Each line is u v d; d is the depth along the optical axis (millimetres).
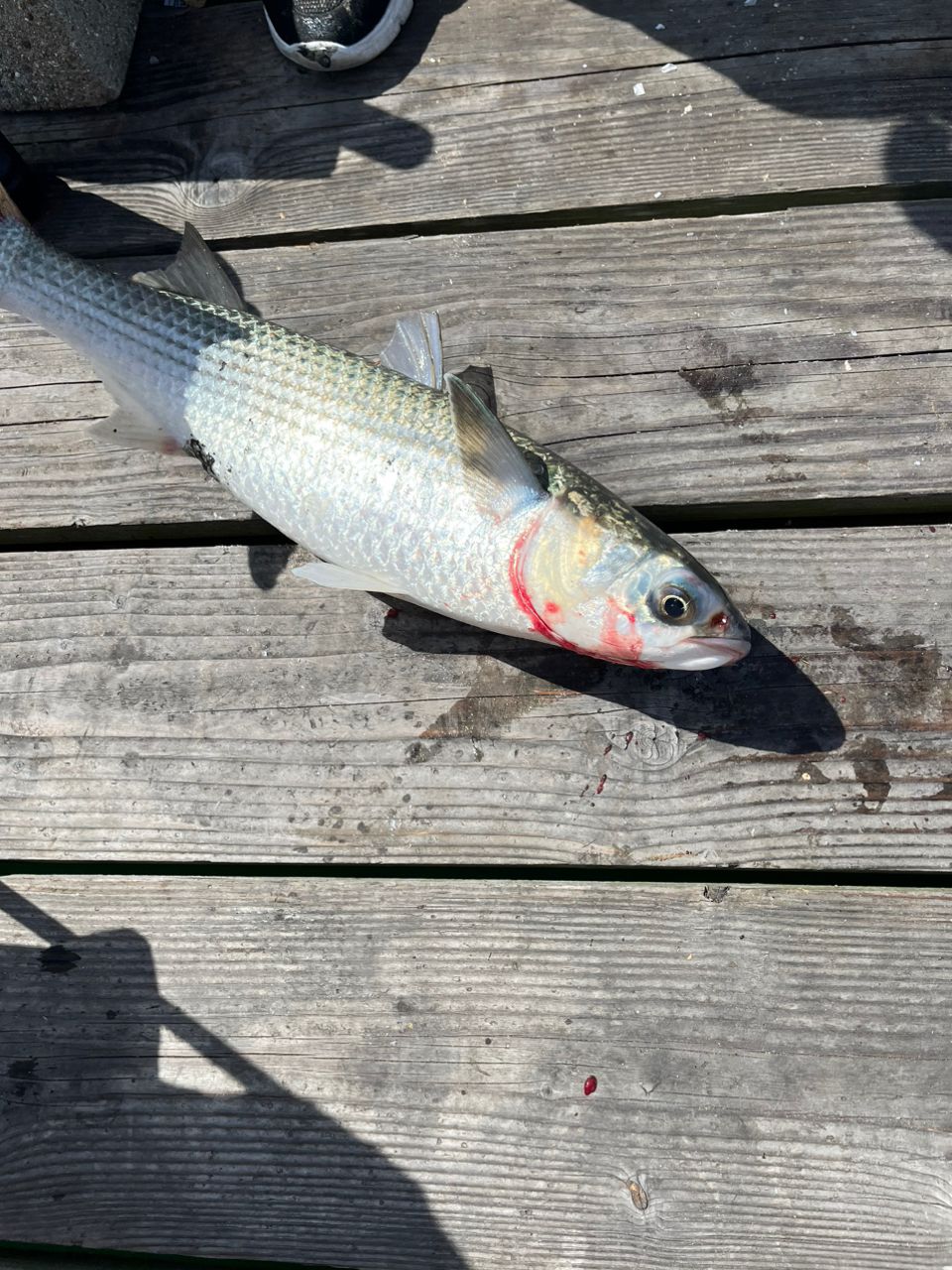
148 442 471
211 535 519
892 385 484
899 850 440
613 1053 432
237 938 460
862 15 528
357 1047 444
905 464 476
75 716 491
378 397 430
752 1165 417
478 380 508
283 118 562
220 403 452
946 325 488
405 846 461
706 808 451
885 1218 408
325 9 535
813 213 507
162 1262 444
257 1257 429
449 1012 443
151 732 485
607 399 498
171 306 464
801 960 434
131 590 501
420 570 429
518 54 549
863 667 456
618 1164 422
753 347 495
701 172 525
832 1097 420
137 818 478
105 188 570
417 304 522
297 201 552
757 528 500
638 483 489
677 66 537
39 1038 459
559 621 420
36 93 572
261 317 531
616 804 454
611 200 528
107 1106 449
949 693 449
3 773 490
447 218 538
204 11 582
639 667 448
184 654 490
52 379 532
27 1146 448
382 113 554
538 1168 424
